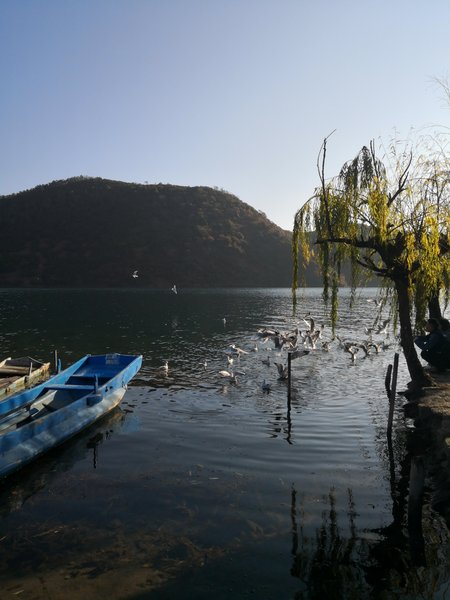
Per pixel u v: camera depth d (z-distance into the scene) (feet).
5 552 29.12
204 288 482.69
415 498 31.30
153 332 145.07
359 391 68.95
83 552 28.96
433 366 60.95
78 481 39.14
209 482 38.55
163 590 25.54
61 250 499.92
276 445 46.96
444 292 56.85
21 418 48.49
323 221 53.88
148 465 42.24
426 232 47.80
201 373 82.28
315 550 29.12
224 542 29.94
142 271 485.15
